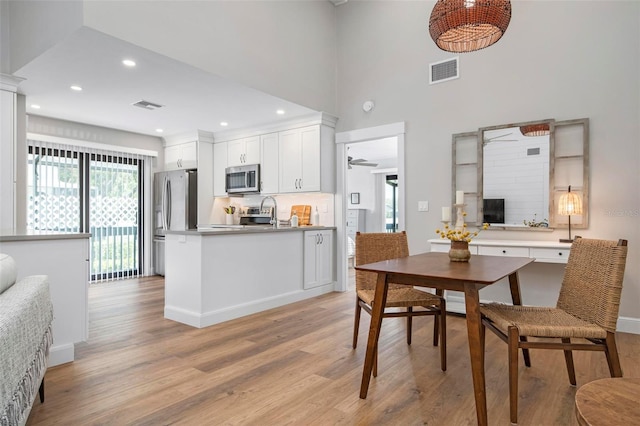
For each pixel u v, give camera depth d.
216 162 6.04
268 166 5.37
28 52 3.21
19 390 1.26
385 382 2.25
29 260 2.34
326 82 4.89
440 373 2.37
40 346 1.64
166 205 5.94
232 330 3.27
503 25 2.26
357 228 9.46
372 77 4.71
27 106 4.44
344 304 4.25
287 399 2.05
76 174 5.29
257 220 5.91
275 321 3.55
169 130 5.80
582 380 2.25
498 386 2.19
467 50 2.61
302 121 5.00
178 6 3.23
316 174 4.86
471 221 3.88
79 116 4.92
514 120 3.67
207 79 3.64
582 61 3.35
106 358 2.62
